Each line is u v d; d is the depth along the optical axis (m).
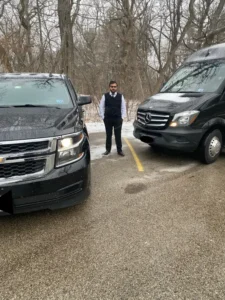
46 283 2.43
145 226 3.29
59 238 3.07
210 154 5.44
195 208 3.71
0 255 2.79
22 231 3.21
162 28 15.84
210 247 2.89
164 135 5.18
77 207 3.75
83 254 2.80
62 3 13.29
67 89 4.67
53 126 3.28
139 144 7.28
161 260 2.70
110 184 4.54
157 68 16.55
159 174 4.98
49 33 13.76
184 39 16.06
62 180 3.14
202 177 4.80
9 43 12.75
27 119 3.45
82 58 14.13
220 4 15.34
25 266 2.64
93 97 12.16
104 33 14.89
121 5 14.20
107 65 13.70
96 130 9.27
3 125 3.21
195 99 5.25
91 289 2.36
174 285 2.39
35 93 4.43
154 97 6.05
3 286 2.39
